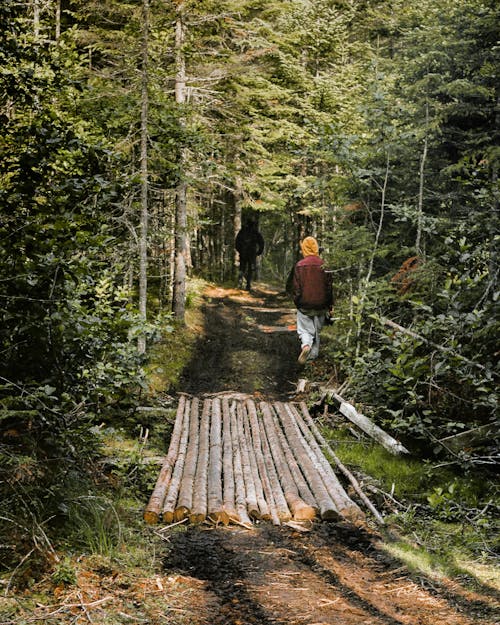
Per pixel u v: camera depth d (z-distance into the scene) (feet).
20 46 18.13
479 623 13.03
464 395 25.13
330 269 37.22
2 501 14.66
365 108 35.68
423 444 26.27
